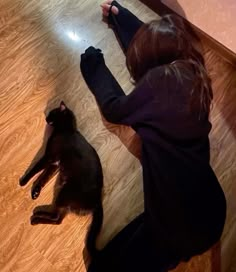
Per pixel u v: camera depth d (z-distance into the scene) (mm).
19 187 1223
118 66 1367
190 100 970
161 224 1026
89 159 1176
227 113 1353
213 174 1027
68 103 1314
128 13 1367
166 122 976
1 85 1305
